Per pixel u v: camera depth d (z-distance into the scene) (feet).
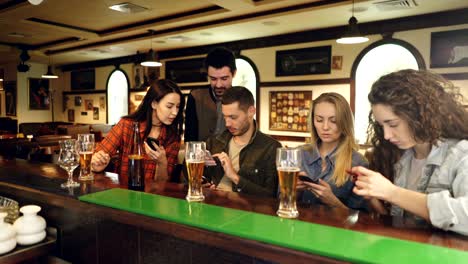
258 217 3.44
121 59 33.78
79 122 39.27
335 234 2.95
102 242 4.48
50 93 40.42
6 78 39.42
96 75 36.96
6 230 3.91
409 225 3.27
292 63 23.30
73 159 4.89
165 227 3.43
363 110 21.09
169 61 30.19
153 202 3.99
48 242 4.31
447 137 3.54
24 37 26.17
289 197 3.54
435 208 2.95
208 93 8.34
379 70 20.51
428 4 16.30
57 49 31.37
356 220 3.43
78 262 4.84
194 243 3.60
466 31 17.20
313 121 5.27
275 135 24.48
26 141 21.42
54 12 19.43
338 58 21.43
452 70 17.76
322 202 4.70
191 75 28.78
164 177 6.22
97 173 5.92
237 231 3.02
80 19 21.17
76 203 4.21
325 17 18.65
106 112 36.32
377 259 2.44
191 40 25.32
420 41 18.58
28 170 6.19
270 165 5.91
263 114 25.02
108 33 24.23
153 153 5.91
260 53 24.73
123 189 4.66
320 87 22.31
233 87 5.87
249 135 6.09
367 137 4.59
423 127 3.41
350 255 2.51
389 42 19.47
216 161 5.36
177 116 6.68
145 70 32.19
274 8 17.76
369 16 18.53
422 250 2.60
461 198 2.94
